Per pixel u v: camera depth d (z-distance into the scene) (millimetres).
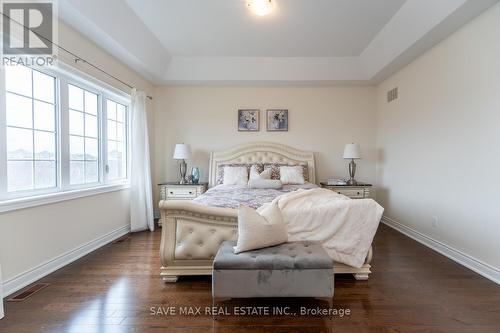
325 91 4762
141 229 3963
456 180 2785
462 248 2701
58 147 2672
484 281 2316
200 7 2863
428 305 1942
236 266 1815
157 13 2977
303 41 3670
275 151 4680
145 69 3896
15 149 2238
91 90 3186
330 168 4781
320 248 2053
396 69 3922
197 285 2262
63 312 1841
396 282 2303
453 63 2803
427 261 2775
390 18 3062
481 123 2457
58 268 2562
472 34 2539
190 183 4398
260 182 3633
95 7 2467
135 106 3848
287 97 4766
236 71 4340
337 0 2721
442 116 2996
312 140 4773
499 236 2283
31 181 2395
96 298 2031
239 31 3396
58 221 2576
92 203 3088
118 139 3877
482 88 2439
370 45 3752
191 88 4773
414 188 3574
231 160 4656
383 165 4504
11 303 1946
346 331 1664
